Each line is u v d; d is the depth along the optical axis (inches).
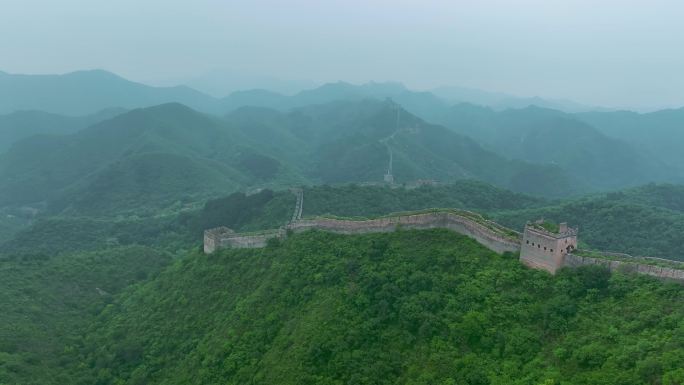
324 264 2901.1
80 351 3095.5
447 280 2443.4
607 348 1808.6
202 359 2679.6
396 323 2340.1
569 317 2036.2
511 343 2011.6
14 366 2682.1
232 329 2738.7
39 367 2797.7
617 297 2046.0
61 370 2866.6
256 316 2770.7
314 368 2246.6
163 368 2822.3
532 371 1849.2
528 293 2233.0
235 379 2416.3
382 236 2947.8
